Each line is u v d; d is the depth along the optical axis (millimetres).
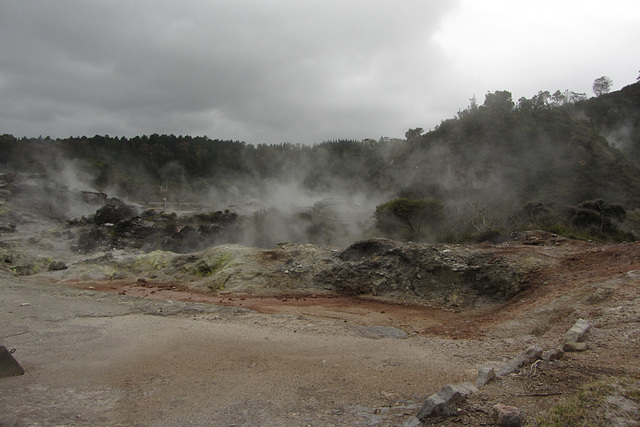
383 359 7645
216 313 12070
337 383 6457
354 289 16797
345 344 8828
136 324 10570
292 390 6199
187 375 6938
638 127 78875
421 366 7141
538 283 12406
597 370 5555
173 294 17844
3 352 6875
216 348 8484
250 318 11508
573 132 65438
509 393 5230
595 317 7977
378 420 5023
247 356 7945
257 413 5375
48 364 7512
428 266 15602
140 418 5301
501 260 14250
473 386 5449
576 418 4266
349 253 19141
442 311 13648
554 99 96875
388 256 17156
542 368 5891
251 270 19047
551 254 14617
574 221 30922
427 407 4855
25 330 9914
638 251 12266
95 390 6301
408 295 15406
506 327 9547
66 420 5230
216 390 6254
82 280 21578
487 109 80438
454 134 79375
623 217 34062
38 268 27891
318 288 17469
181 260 22703
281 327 10445
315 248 21125
